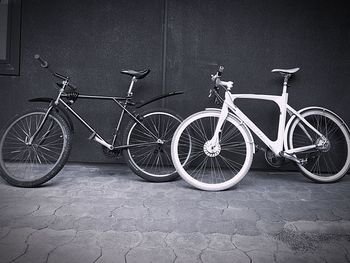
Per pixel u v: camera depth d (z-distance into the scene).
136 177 3.38
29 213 2.32
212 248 1.88
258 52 3.60
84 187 2.97
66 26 3.63
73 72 3.66
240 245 1.92
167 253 1.81
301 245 1.94
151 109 3.32
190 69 3.62
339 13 3.56
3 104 3.70
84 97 3.20
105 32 3.63
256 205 2.61
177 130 3.07
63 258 1.72
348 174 3.72
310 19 3.57
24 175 3.31
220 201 2.69
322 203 2.69
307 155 3.33
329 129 3.62
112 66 3.66
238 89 3.63
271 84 3.62
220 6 3.58
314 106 3.61
